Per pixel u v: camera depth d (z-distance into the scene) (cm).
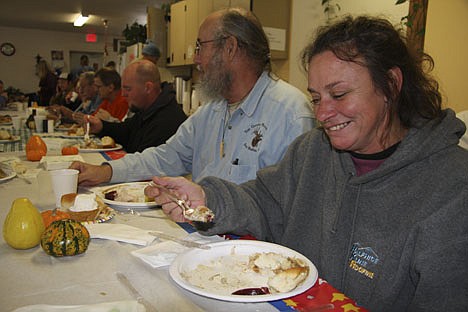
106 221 105
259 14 291
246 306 64
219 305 64
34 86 1205
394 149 91
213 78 159
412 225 80
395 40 86
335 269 92
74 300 64
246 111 154
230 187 108
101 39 1265
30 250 85
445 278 73
